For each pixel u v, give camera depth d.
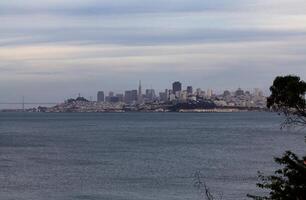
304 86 17.58
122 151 100.12
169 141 128.00
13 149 105.00
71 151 100.25
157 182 58.38
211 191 51.72
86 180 60.09
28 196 49.91
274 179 20.02
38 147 110.25
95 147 110.12
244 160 80.88
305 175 19.08
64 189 53.81
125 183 57.81
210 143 120.19
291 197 19.08
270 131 172.75
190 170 68.75
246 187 53.94
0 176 63.19
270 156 86.81
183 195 50.16
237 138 137.62
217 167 71.88
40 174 65.19
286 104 17.86
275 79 17.95
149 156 89.69
